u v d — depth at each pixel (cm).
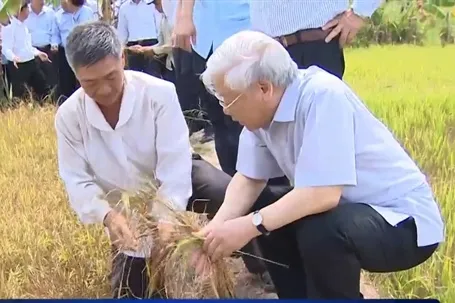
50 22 627
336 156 222
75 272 295
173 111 272
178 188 269
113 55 244
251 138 259
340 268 230
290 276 267
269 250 262
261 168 259
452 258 284
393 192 235
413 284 282
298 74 232
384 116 351
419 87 354
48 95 606
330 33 331
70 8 622
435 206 241
